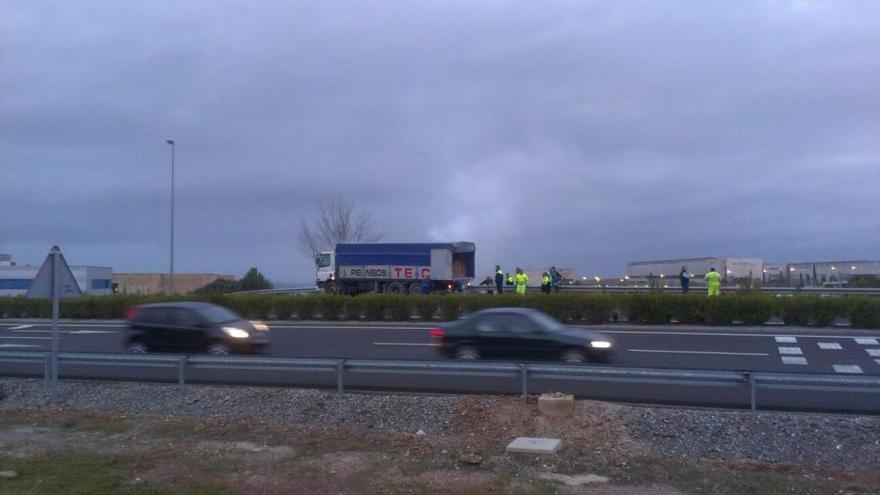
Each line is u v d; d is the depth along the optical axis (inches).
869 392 609.6
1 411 633.0
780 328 1205.1
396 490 396.2
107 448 498.6
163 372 802.2
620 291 1540.4
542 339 725.3
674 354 936.9
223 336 820.0
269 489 399.5
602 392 640.4
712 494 394.3
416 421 577.6
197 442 510.6
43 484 408.8
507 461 452.1
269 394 654.5
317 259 2166.6
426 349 1003.9
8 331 1407.5
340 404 617.6
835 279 2436.0
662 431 525.0
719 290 1528.1
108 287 2373.3
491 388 665.6
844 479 422.6
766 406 574.6
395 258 2006.6
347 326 1366.9
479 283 2438.5
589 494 391.2
